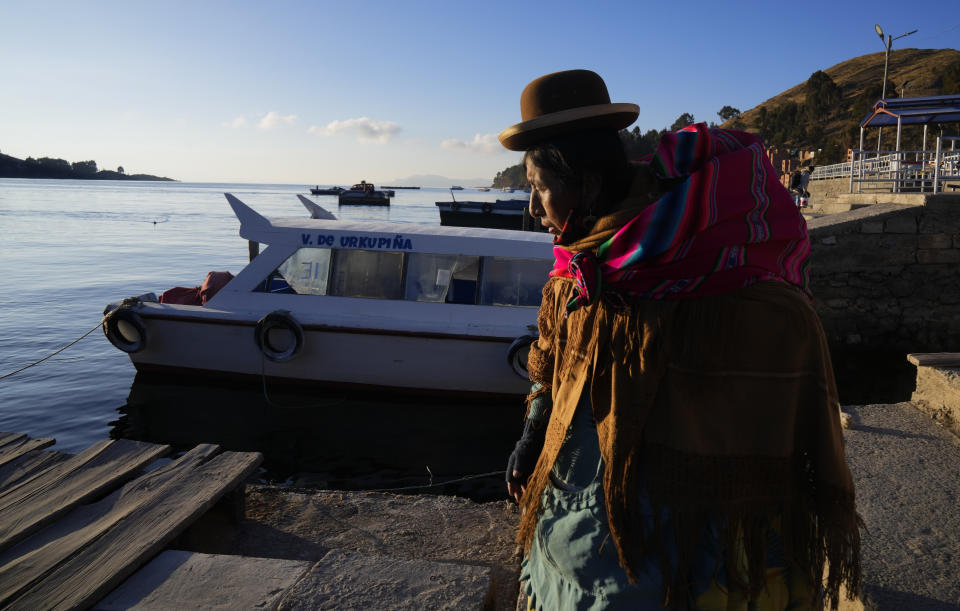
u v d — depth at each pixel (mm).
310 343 9172
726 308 984
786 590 1069
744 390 997
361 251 9234
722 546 999
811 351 1021
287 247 9383
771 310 991
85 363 11742
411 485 6996
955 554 2248
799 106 164250
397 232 9250
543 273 9047
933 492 2709
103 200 112500
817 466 1024
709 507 1000
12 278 22391
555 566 1151
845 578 1034
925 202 13062
